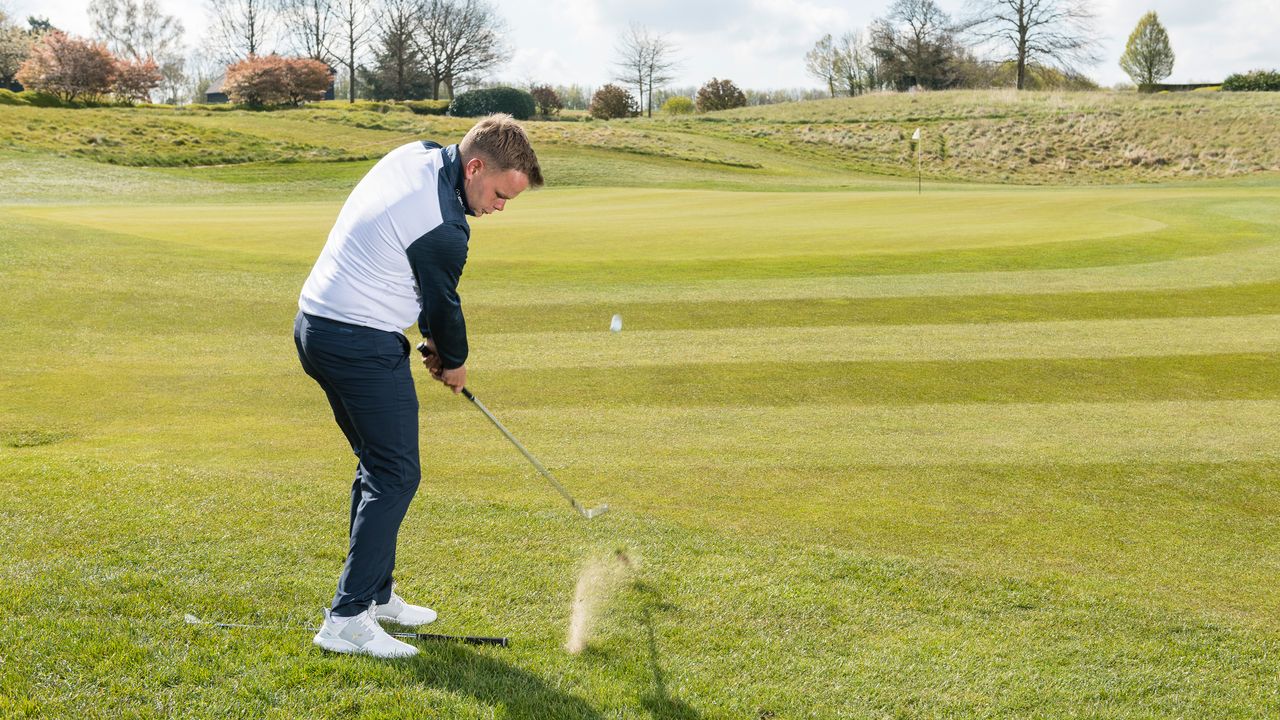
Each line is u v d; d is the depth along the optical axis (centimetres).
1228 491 491
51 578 331
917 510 458
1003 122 4778
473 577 359
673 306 1029
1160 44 6506
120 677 272
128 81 5044
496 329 926
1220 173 3844
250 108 5312
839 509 457
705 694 280
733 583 358
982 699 284
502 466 518
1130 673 302
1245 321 949
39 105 4691
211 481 453
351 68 7231
